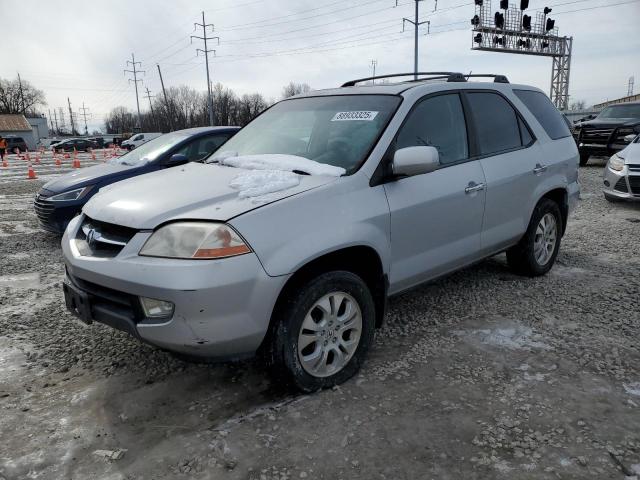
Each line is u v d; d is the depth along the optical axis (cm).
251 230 262
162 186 318
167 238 263
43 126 7938
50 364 341
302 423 271
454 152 388
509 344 360
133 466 241
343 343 307
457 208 375
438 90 389
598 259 568
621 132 1415
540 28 3125
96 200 324
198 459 245
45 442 259
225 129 787
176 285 248
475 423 269
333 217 292
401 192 333
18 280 525
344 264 317
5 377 324
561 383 307
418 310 424
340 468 238
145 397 301
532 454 245
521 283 486
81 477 234
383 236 318
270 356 281
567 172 507
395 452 248
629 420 270
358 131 350
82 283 295
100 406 292
